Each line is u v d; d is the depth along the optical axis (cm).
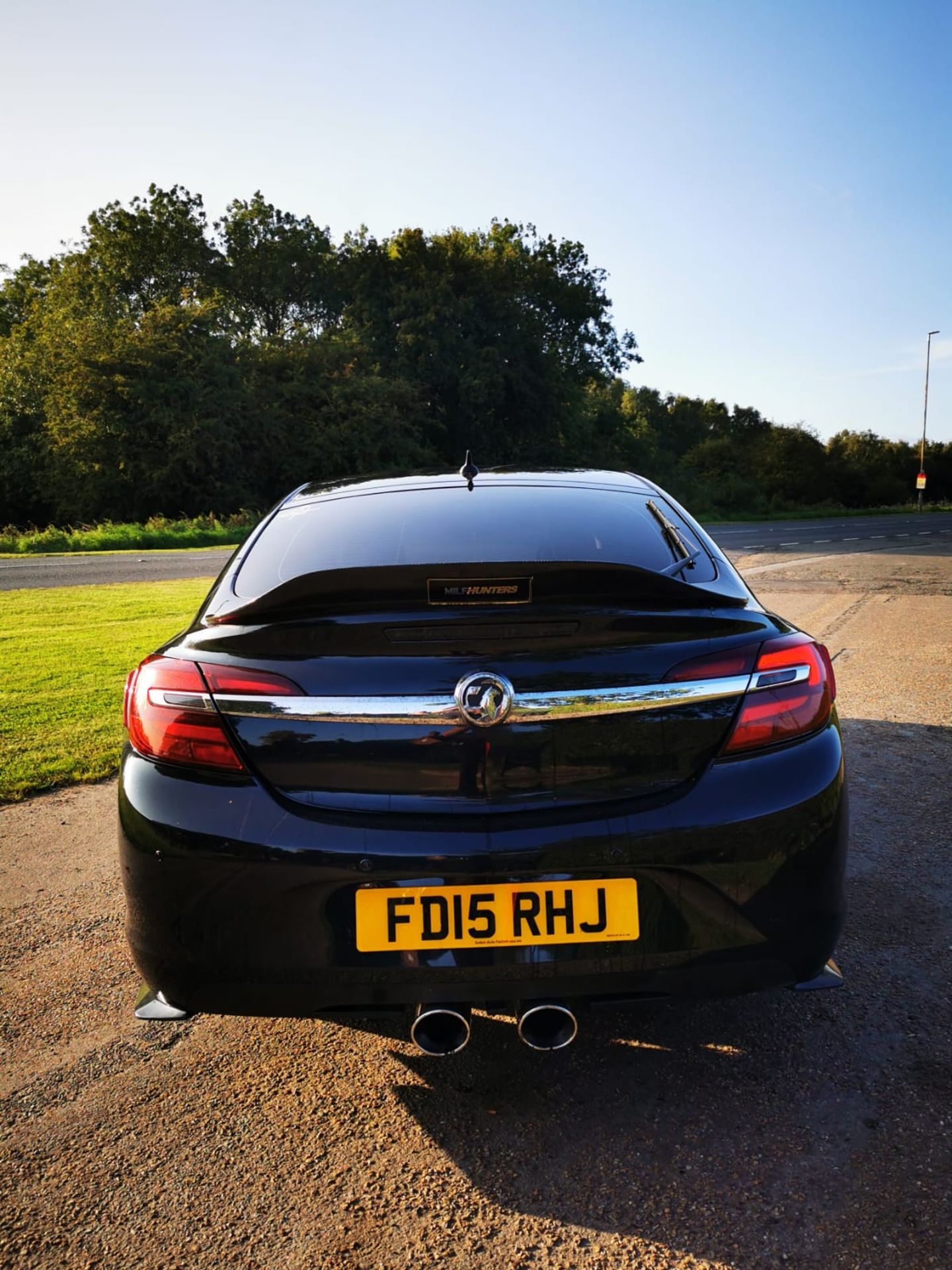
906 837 344
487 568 177
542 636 176
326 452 4131
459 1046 176
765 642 186
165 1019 188
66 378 3619
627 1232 162
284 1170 182
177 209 4628
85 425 3606
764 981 184
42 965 271
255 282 4856
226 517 3416
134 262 4578
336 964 173
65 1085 213
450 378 4709
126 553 2341
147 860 180
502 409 5038
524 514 248
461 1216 168
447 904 171
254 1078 214
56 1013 245
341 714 175
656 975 176
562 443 5359
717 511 5362
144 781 184
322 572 175
